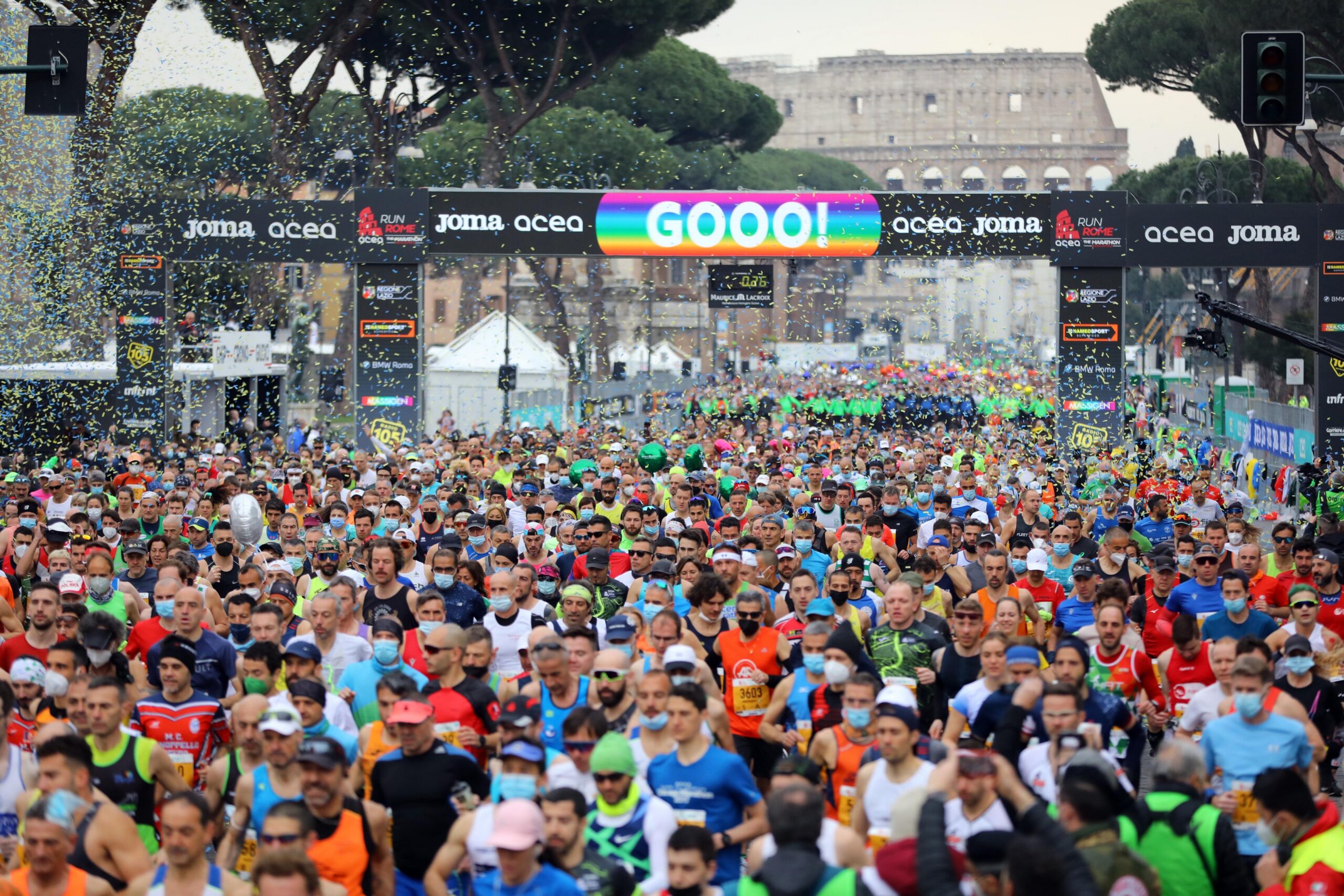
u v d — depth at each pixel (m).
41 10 42.56
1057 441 37.53
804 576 11.73
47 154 43.12
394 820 8.02
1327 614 13.46
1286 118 15.55
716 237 37.69
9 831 8.27
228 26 48.66
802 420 47.06
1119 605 10.48
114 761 8.38
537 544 15.33
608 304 103.19
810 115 183.12
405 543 14.03
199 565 14.28
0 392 36.84
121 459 27.77
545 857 6.58
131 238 37.78
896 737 7.46
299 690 8.52
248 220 37.72
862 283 127.06
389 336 38.12
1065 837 5.64
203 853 6.74
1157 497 19.80
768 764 11.10
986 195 37.31
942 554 14.77
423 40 55.19
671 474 21.39
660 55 78.94
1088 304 37.66
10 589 13.40
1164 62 68.75
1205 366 68.25
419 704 8.01
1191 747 7.12
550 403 51.09
